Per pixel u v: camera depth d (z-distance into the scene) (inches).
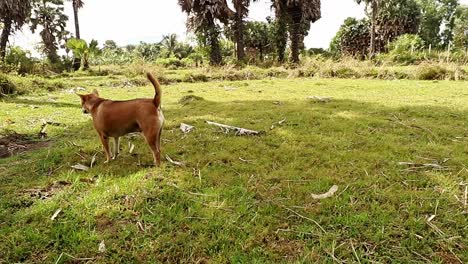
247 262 109.1
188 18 888.3
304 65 715.4
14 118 295.3
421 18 1322.6
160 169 168.1
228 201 140.3
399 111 295.1
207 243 117.0
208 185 154.7
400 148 195.5
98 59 1108.5
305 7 839.7
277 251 114.5
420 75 570.3
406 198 141.1
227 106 330.0
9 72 561.3
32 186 157.0
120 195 143.9
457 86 460.8
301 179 159.3
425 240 117.2
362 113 287.9
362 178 159.0
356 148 199.5
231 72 673.0
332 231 122.9
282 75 673.6
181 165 175.3
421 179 157.2
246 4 928.3
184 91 477.1
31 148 221.0
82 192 150.0
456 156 183.5
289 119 265.7
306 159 183.0
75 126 271.7
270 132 232.8
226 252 113.7
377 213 130.6
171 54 1354.6
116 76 691.4
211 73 671.8
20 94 443.5
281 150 195.6
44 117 301.4
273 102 350.9
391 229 122.2
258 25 1115.9
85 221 128.6
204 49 877.8
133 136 227.1
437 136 220.1
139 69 700.7
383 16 1249.4
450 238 117.8
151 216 130.5
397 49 911.0
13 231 124.0
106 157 187.9
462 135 222.8
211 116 285.6
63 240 118.7
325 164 176.2
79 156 193.8
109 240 118.5
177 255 112.9
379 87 469.4
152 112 163.5
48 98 417.7
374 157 182.5
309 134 225.9
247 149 198.8
